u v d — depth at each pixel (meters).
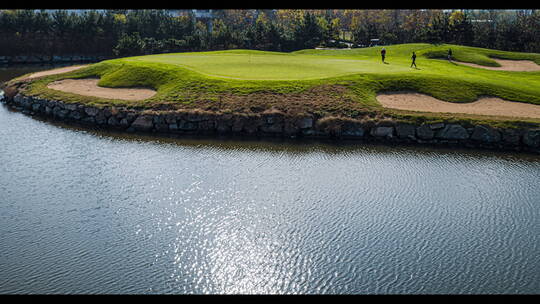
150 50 110.25
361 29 117.56
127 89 47.59
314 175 27.78
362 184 26.38
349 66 54.53
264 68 52.16
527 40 100.44
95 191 25.27
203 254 19.14
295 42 114.12
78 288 16.94
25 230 21.08
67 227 21.31
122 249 19.47
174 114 38.03
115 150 32.81
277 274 17.88
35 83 52.62
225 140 35.53
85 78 54.31
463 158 31.45
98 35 117.00
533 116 36.75
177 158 30.92
